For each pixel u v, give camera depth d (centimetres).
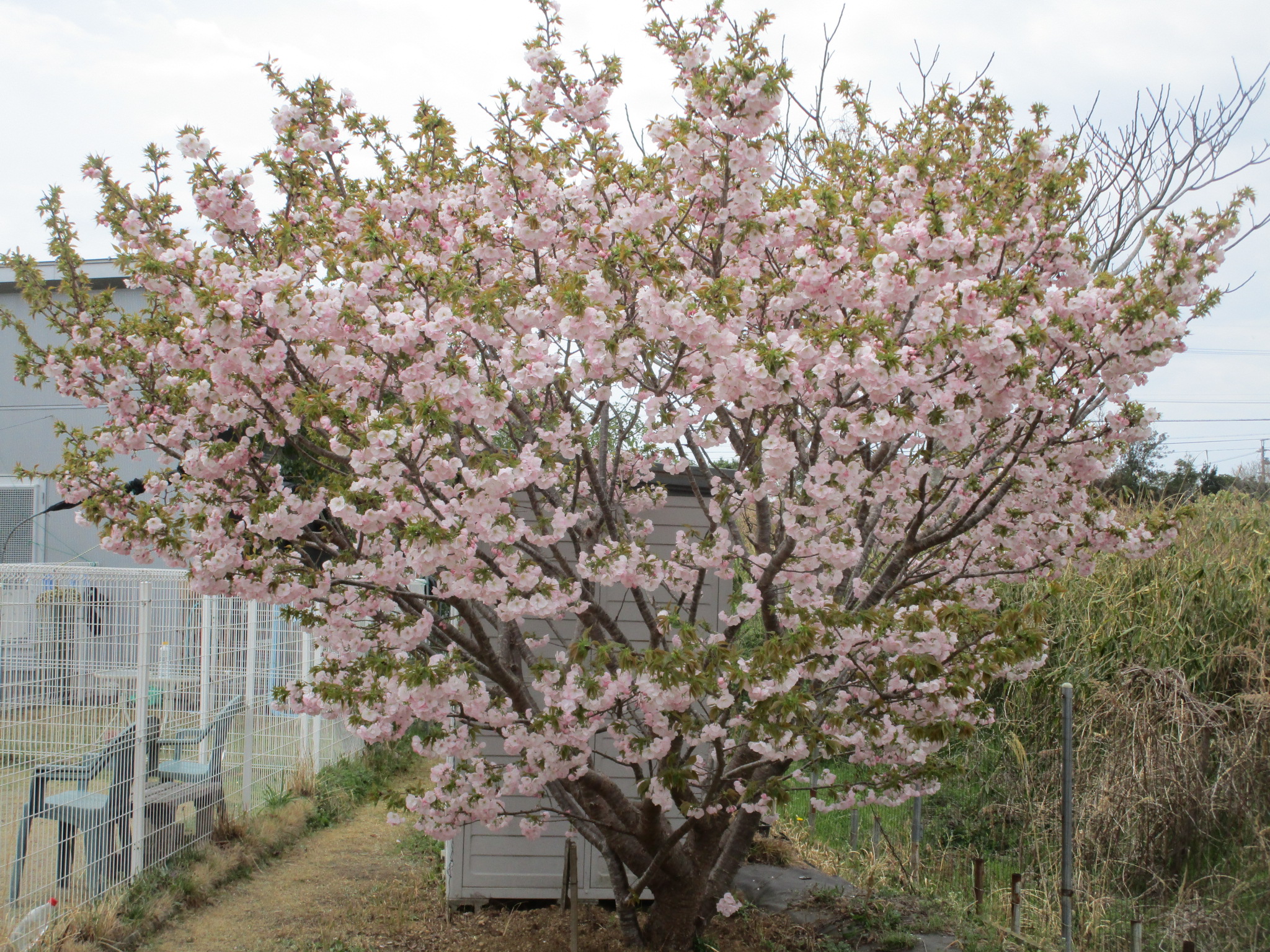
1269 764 506
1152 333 329
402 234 454
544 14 428
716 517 388
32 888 455
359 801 756
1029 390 342
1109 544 423
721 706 345
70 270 420
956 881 580
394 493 324
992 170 441
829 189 394
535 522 410
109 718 510
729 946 478
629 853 430
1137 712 553
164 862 546
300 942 482
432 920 518
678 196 428
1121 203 742
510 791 388
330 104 470
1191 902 493
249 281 331
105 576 519
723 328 327
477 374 343
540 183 401
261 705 695
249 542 349
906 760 414
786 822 705
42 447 1297
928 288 346
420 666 336
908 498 413
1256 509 770
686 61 407
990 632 338
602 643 347
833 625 325
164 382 401
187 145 407
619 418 453
